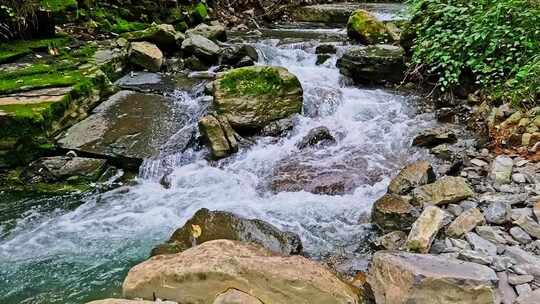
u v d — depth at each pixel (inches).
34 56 261.9
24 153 192.2
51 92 214.1
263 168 192.5
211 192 181.8
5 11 265.3
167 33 305.9
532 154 175.5
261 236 142.7
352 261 140.3
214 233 144.4
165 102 239.8
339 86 263.7
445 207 150.8
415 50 251.6
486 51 213.9
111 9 340.8
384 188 174.6
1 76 227.5
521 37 205.0
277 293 109.7
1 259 147.3
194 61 290.7
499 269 117.6
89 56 270.4
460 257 123.8
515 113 192.5
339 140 212.1
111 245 153.4
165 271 114.7
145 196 181.9
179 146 204.1
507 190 156.2
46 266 143.8
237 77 223.9
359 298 117.8
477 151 188.4
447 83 227.8
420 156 193.0
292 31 402.0
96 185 188.4
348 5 502.3
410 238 132.5
